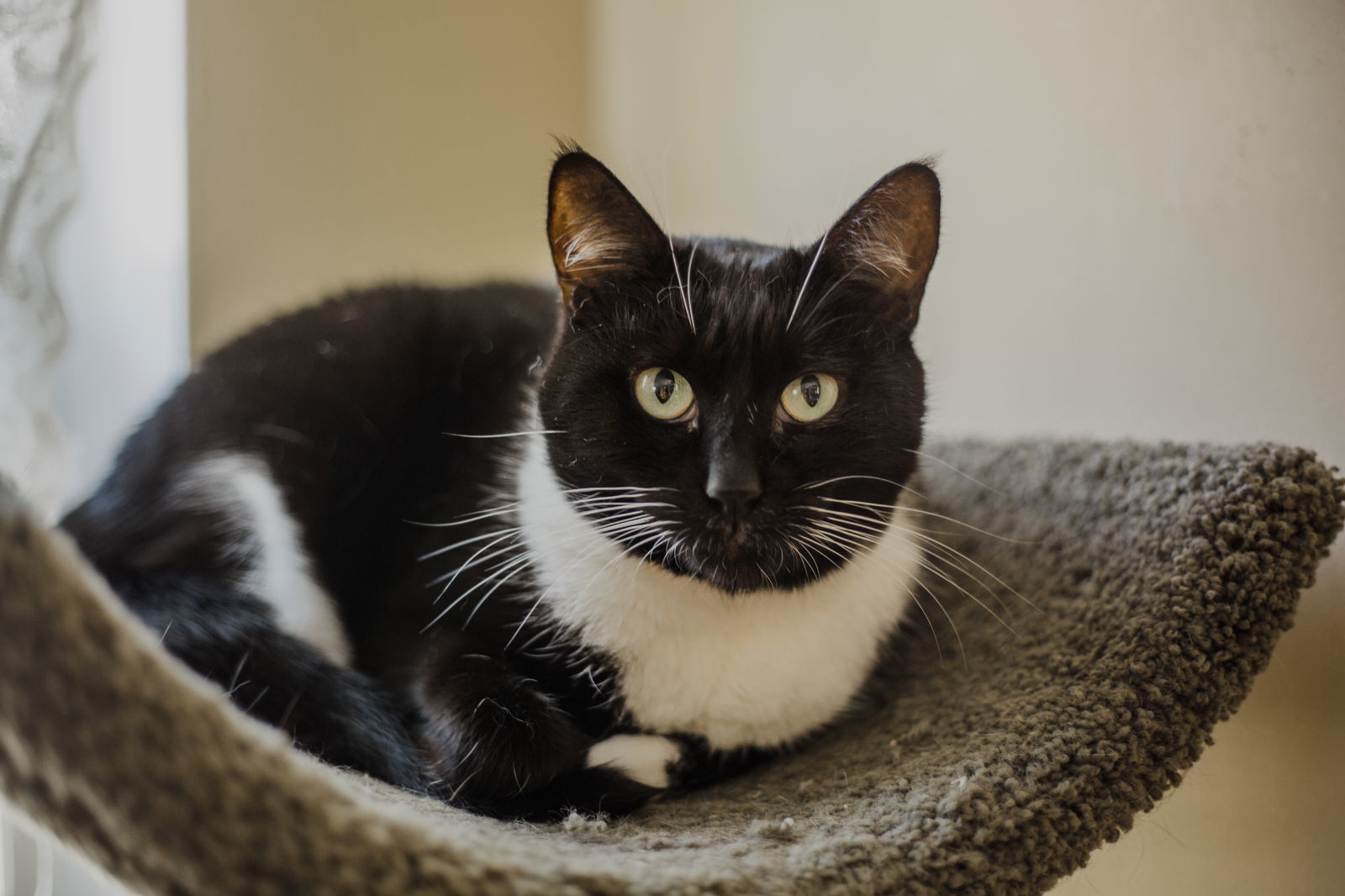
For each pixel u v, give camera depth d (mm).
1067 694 1165
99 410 1808
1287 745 1310
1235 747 1366
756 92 2176
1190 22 1452
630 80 2484
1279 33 1338
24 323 1378
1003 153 1759
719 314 1222
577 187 1237
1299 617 1300
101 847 766
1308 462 1192
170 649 1238
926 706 1322
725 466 1161
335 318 1622
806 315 1241
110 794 716
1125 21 1546
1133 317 1562
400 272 2158
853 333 1269
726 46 2230
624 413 1241
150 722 715
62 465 1477
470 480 1472
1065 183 1659
